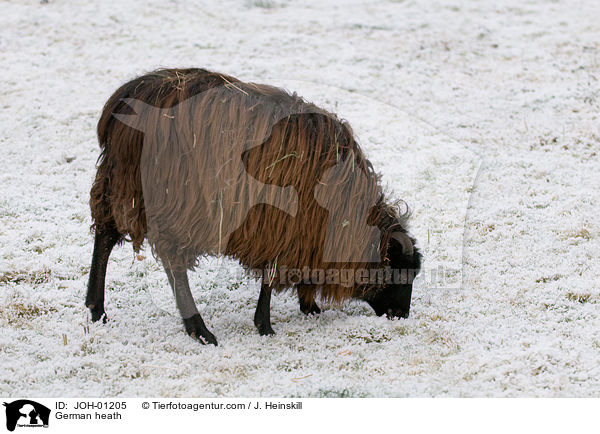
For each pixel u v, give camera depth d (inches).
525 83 626.2
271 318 335.0
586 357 293.0
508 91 610.2
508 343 305.4
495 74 645.9
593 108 573.3
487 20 784.9
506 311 333.7
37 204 425.1
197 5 815.1
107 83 606.5
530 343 304.5
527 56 685.3
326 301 321.1
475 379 280.2
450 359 294.0
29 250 378.6
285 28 751.1
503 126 546.0
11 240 385.1
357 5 834.8
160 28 738.8
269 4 828.0
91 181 457.4
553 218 424.2
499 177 470.9
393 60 669.9
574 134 532.4
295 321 332.2
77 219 415.2
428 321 327.6
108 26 738.2
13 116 542.3
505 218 424.2
